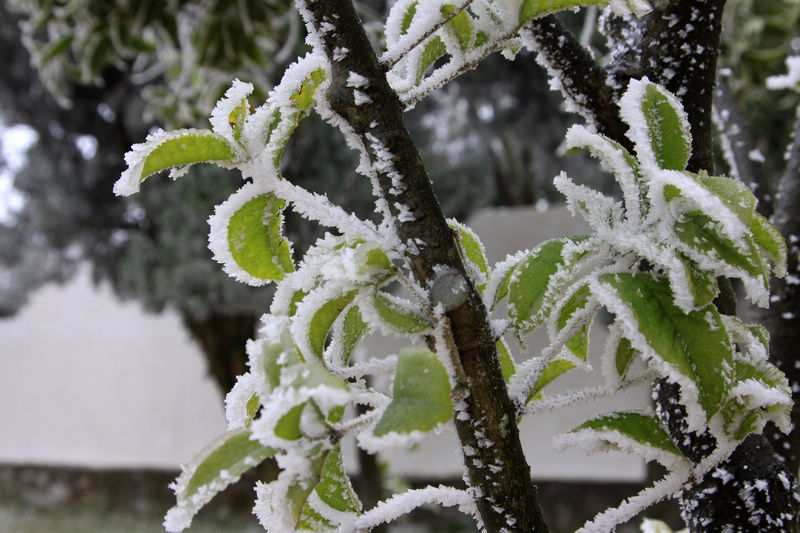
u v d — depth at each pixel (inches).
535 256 18.7
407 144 18.4
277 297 19.0
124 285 123.3
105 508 186.5
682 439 20.9
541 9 19.2
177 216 115.1
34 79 128.2
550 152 158.2
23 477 198.4
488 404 18.1
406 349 17.0
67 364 199.6
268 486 19.2
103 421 194.4
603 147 18.8
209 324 119.3
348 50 18.3
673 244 18.1
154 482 184.9
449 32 19.1
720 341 17.8
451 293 17.7
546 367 19.9
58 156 133.1
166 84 125.1
